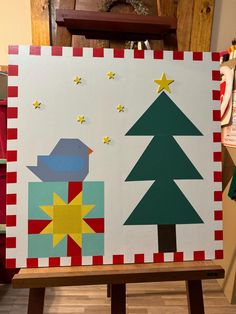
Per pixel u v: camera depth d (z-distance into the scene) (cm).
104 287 130
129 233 65
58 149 64
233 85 120
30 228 63
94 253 64
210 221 68
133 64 67
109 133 66
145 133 67
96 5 126
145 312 113
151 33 89
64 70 65
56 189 64
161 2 112
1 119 119
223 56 132
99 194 65
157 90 68
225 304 119
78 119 65
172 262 66
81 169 65
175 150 68
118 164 66
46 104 64
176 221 67
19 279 59
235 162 121
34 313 62
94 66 66
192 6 135
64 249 64
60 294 124
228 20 142
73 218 64
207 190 69
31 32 135
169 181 67
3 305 118
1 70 129
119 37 92
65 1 92
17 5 134
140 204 66
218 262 132
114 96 66
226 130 127
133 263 65
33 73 64
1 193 123
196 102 69
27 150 64
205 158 69
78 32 86
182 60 69
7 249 62
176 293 126
